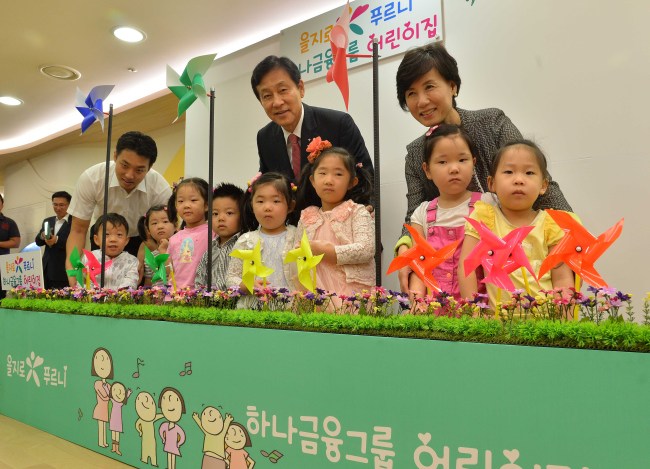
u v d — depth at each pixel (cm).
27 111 368
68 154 422
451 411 78
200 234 184
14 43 270
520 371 73
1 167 489
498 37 183
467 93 188
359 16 214
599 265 162
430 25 196
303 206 166
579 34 169
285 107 175
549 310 88
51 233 315
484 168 156
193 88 157
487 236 94
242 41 270
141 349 125
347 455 87
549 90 173
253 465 100
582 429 68
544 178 124
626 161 159
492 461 74
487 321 83
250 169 254
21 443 143
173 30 257
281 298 117
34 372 161
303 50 231
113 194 237
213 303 128
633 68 160
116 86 327
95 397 137
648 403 64
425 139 147
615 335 68
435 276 136
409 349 82
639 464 64
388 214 203
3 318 179
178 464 113
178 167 343
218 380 107
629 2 161
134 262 212
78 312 147
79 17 246
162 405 118
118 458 128
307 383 93
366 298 105
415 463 80
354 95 215
